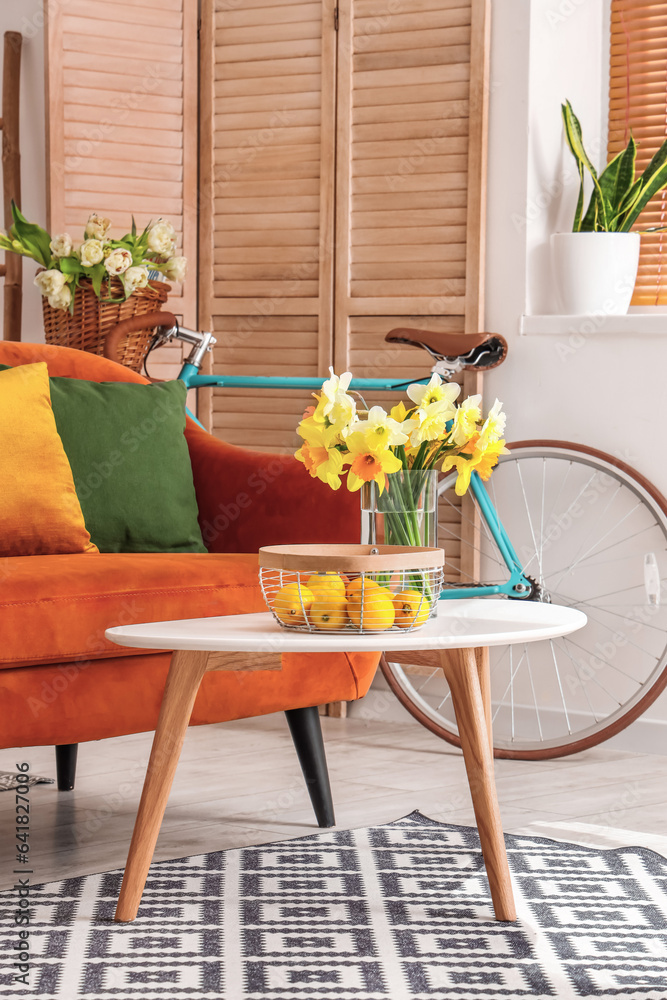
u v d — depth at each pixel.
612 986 1.43
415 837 2.06
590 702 2.89
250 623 1.66
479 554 3.01
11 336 3.54
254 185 3.30
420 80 3.05
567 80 3.09
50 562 1.90
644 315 2.80
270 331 3.30
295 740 2.15
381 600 1.53
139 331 2.92
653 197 3.17
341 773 2.55
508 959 1.51
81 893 1.75
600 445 2.88
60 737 1.81
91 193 3.27
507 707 2.98
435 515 1.67
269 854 1.96
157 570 1.90
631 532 2.84
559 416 2.93
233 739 2.86
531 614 1.73
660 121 3.17
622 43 3.20
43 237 2.97
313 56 3.20
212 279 3.37
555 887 1.79
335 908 1.70
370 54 3.12
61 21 3.22
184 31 3.34
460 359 2.86
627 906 1.71
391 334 2.89
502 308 3.00
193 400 3.40
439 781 2.49
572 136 2.97
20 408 2.10
